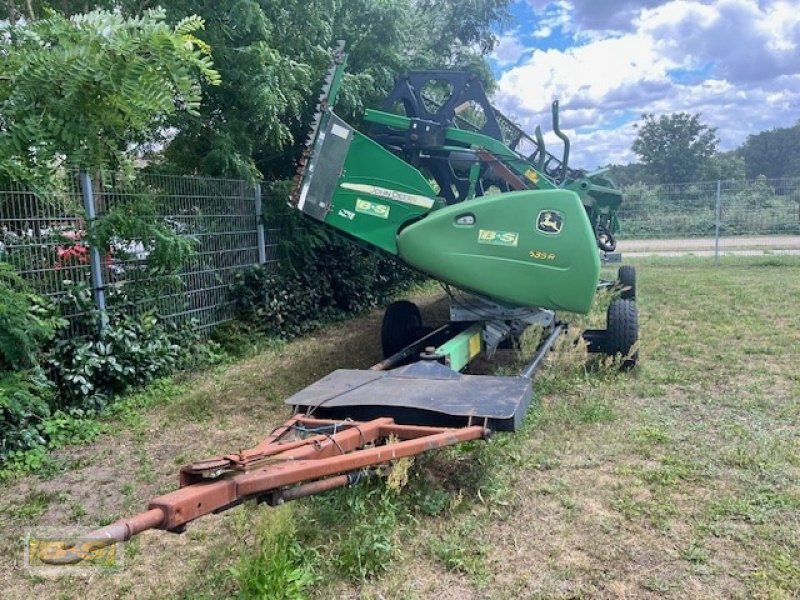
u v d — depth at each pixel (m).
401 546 3.19
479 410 3.55
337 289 10.13
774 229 20.94
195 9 7.21
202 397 5.87
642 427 4.70
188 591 2.92
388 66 10.12
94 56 2.59
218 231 7.98
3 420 4.56
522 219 5.26
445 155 6.28
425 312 10.30
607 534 3.28
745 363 6.44
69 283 5.82
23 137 2.73
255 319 8.16
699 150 58.41
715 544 3.15
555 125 6.92
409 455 3.17
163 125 7.27
